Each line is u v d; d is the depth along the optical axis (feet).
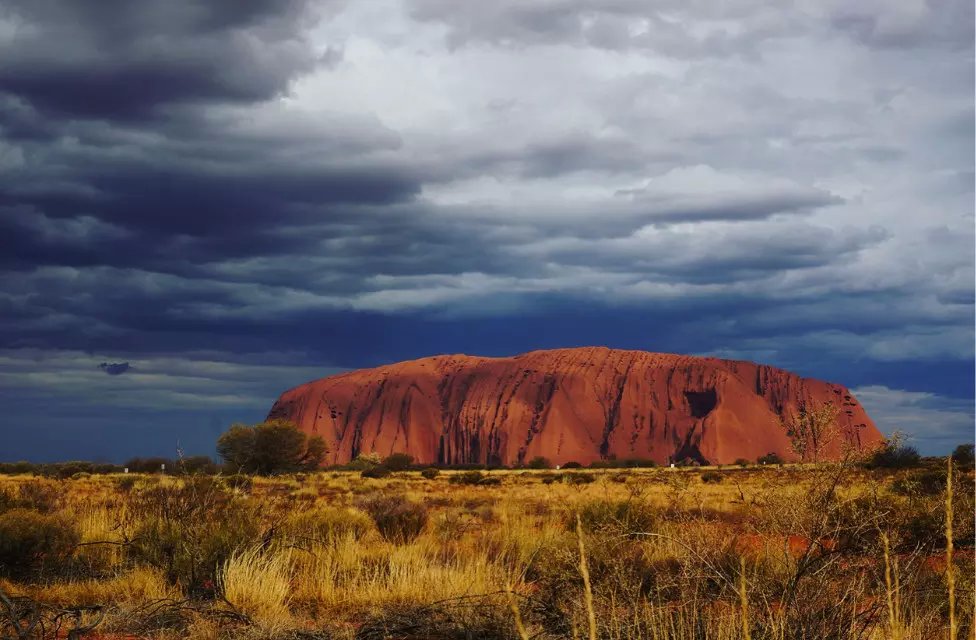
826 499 18.33
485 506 91.66
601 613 19.63
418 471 382.01
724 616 18.65
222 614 26.55
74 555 39.93
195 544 35.01
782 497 18.84
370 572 36.11
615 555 24.41
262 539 37.58
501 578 29.78
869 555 18.85
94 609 26.21
